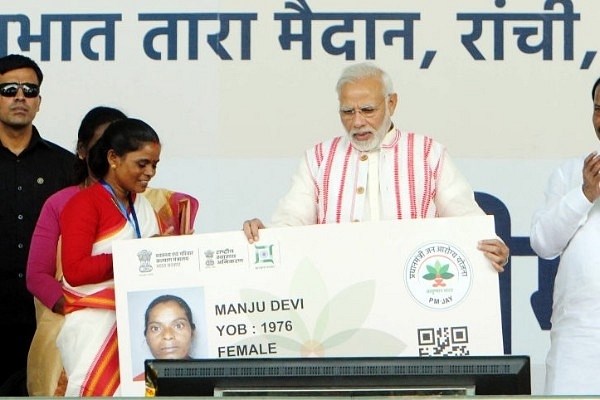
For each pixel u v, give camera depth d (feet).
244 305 29.48
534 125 40.11
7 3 40.57
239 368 22.75
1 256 37.70
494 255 29.25
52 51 40.42
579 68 40.29
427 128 40.11
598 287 32.22
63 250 30.81
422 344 29.30
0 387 34.24
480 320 29.19
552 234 32.55
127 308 29.48
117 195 31.50
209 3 40.52
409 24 40.34
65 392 32.91
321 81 40.29
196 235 29.66
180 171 40.04
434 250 29.43
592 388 32.30
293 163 40.11
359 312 29.45
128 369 29.35
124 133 31.22
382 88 31.07
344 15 40.42
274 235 29.66
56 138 40.06
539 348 39.34
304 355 29.48
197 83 40.32
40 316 33.42
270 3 40.47
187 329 29.40
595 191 31.83
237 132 40.16
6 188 38.01
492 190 39.99
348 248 29.55
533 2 40.50
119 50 40.42
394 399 22.25
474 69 40.24
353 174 31.35
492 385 22.61
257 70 40.34
